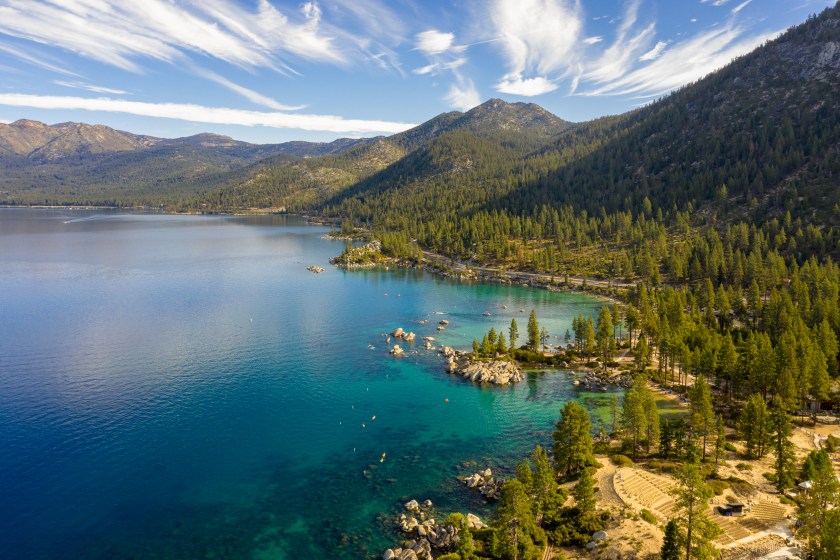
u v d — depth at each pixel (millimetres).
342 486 92188
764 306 173250
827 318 153250
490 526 78438
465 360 158375
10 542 76312
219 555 74250
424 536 76688
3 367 146750
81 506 85188
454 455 103125
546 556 70625
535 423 118000
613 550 69125
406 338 180750
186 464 98750
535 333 166250
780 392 110625
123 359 155375
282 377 144250
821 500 69812
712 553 64312
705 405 97875
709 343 135000
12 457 99250
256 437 109938
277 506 86125
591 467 92188
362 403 128375
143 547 75875
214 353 162625
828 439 97688
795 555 66875
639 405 98500
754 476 88625
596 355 167000
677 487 83688
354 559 73312
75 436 108188
